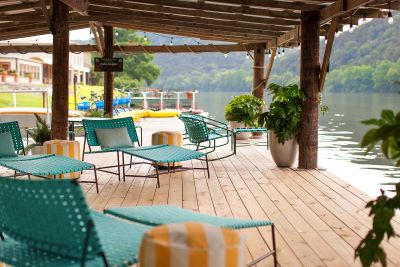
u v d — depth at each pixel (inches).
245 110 495.2
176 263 84.7
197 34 505.0
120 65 495.5
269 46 506.9
